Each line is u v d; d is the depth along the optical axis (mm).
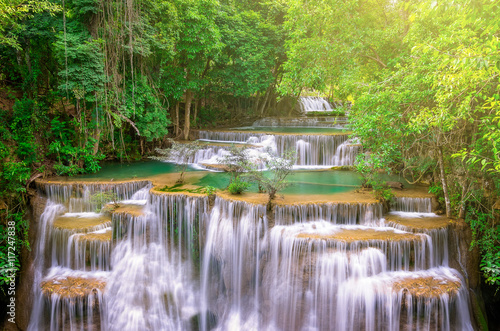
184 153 14484
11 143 13445
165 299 10938
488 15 5898
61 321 9734
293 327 9578
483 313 9344
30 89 14602
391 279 8859
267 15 24703
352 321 8867
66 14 13789
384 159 10242
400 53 11914
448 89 7250
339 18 12469
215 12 18484
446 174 11242
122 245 11086
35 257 11648
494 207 9688
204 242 11289
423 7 6449
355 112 11625
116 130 17641
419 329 8336
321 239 9258
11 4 10547
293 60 13219
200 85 21219
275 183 10852
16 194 12188
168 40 15734
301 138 18250
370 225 10445
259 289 10172
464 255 9742
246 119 27297
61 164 14805
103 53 13617
